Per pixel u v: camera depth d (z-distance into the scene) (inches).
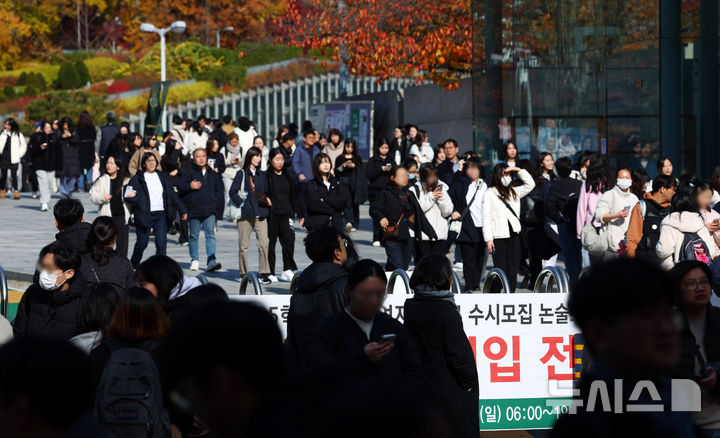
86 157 2055.9
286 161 1537.9
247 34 4611.2
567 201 928.9
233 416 157.6
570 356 561.3
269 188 1015.0
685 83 1163.9
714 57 1165.1
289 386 144.4
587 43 1234.6
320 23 2437.3
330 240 457.7
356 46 2332.7
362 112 2288.4
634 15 1173.1
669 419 174.2
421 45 2199.8
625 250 791.7
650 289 163.0
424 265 452.4
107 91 4042.8
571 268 941.8
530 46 1312.7
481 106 1378.0
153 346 379.6
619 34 1193.4
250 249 1307.8
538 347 559.8
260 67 4165.8
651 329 163.6
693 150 1163.9
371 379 120.0
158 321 383.2
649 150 1160.8
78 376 175.0
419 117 2337.6
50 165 1784.0
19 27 4382.4
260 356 156.9
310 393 141.5
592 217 878.4
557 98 1278.3
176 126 1886.1
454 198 968.9
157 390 366.9
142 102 3816.4
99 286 438.3
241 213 1000.9
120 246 1077.8
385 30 2310.5
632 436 171.6
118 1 4776.1
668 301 165.3
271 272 1030.4
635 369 167.6
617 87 1197.7
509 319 558.3
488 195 920.9
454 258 1225.4
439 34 2198.6
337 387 141.8
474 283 966.4
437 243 944.9
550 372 561.0
